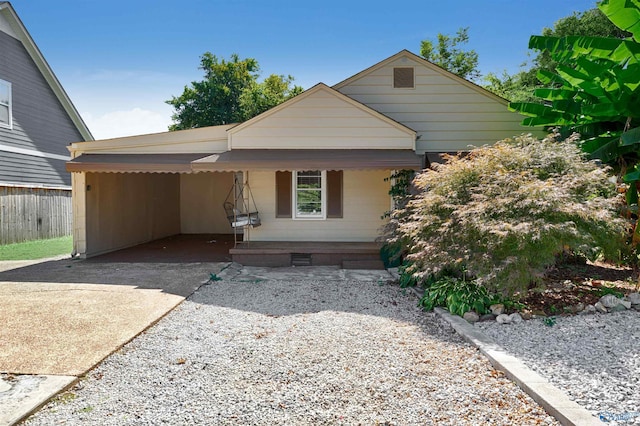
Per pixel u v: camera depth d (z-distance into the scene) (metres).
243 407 4.81
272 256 14.59
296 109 15.34
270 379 5.55
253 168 13.48
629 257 11.24
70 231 25.11
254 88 46.59
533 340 6.81
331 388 5.27
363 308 9.26
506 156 9.55
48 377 5.49
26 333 7.25
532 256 7.84
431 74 16.80
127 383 5.45
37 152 23.97
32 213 21.91
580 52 11.60
